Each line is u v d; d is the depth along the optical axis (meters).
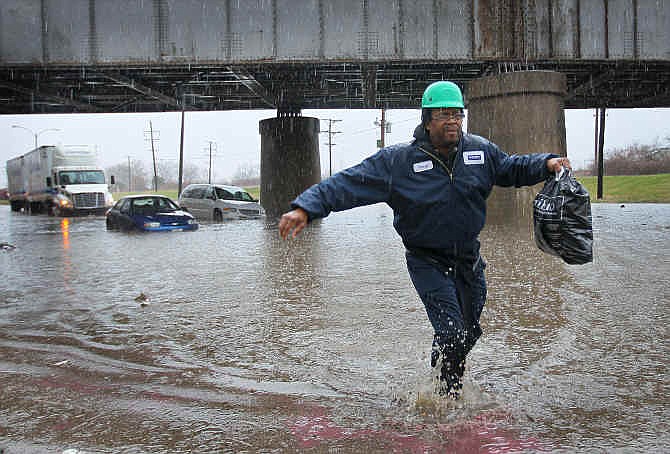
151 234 19.31
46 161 35.91
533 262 11.12
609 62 21.33
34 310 7.54
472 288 4.00
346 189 3.67
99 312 7.39
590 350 5.36
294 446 3.48
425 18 20.69
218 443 3.54
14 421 3.91
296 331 6.26
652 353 5.24
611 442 3.48
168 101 32.66
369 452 3.38
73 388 4.54
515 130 20.78
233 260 12.26
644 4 20.84
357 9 20.78
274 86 30.06
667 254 12.05
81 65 21.17
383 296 8.13
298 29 20.92
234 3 20.95
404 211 3.76
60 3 21.00
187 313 7.26
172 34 21.06
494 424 3.73
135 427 3.80
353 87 30.59
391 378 4.68
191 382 4.66
